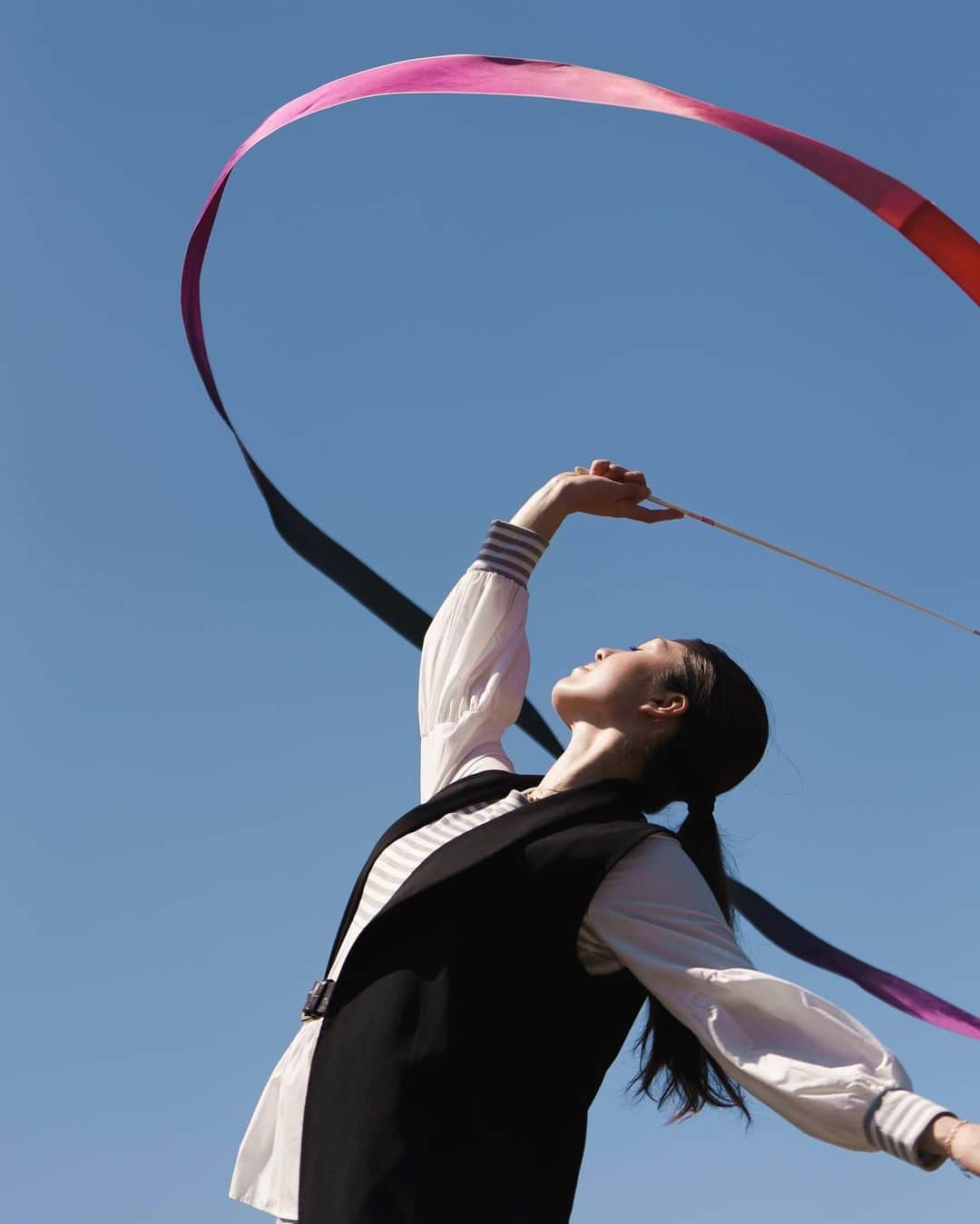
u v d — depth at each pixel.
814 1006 2.57
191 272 3.97
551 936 2.83
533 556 3.65
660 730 3.23
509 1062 2.76
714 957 2.70
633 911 2.79
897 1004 3.63
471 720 3.43
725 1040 2.60
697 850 3.25
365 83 3.86
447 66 3.81
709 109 3.56
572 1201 2.79
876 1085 2.44
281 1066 3.04
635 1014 2.95
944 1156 2.38
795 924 3.83
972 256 3.35
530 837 2.90
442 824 3.13
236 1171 2.99
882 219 3.41
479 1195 2.65
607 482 3.70
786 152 3.47
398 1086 2.71
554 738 3.91
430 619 3.88
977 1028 3.52
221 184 3.89
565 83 3.73
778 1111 2.53
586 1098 2.85
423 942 2.84
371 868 3.14
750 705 3.30
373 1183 2.64
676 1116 3.08
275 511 4.00
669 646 3.34
